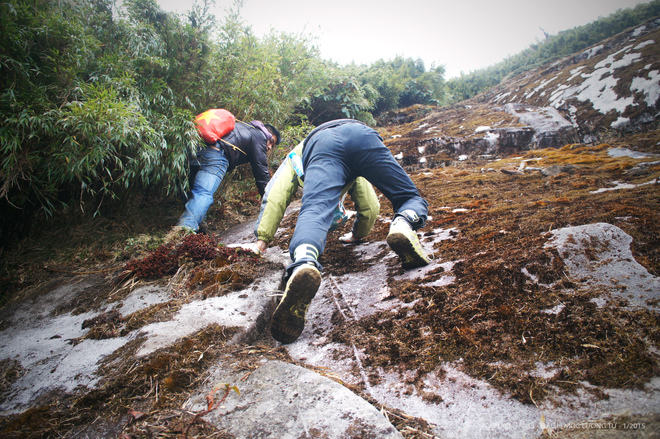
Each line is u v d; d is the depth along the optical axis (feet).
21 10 8.02
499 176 12.58
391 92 32.35
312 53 20.24
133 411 4.05
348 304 6.40
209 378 4.52
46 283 8.48
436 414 3.83
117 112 8.07
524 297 5.08
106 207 11.05
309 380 4.29
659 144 13.12
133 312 6.51
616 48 23.30
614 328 4.15
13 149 7.64
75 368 5.05
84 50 8.75
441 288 5.89
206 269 7.61
